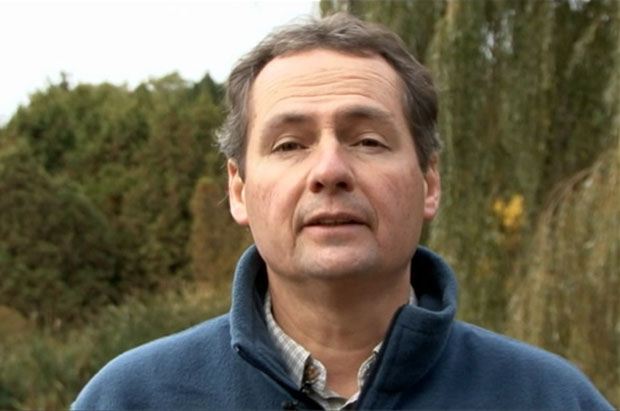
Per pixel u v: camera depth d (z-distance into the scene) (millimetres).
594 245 4523
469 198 5027
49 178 12047
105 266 12039
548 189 5121
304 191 1797
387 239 1789
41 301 11031
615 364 4461
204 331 1972
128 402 1876
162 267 13820
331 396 1837
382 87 1876
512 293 4996
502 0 5016
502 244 5070
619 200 4500
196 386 1875
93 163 16156
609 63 4996
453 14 5035
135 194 14930
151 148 15578
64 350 8320
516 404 1844
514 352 1922
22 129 16656
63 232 11578
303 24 1957
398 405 1805
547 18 4977
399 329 1777
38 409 7359
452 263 5012
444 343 1825
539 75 4961
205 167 15312
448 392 1832
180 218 14656
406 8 5301
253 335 1840
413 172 1863
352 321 1851
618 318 4465
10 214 11344
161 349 1950
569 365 1982
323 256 1754
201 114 15695
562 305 4602
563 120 5168
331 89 1841
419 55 5297
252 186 1888
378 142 1828
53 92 18062
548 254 4715
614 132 4574
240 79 1992
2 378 7707
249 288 1921
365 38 1921
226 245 12633
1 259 11094
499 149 5035
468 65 5000
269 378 1825
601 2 5152
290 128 1841
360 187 1783
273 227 1829
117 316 9219
